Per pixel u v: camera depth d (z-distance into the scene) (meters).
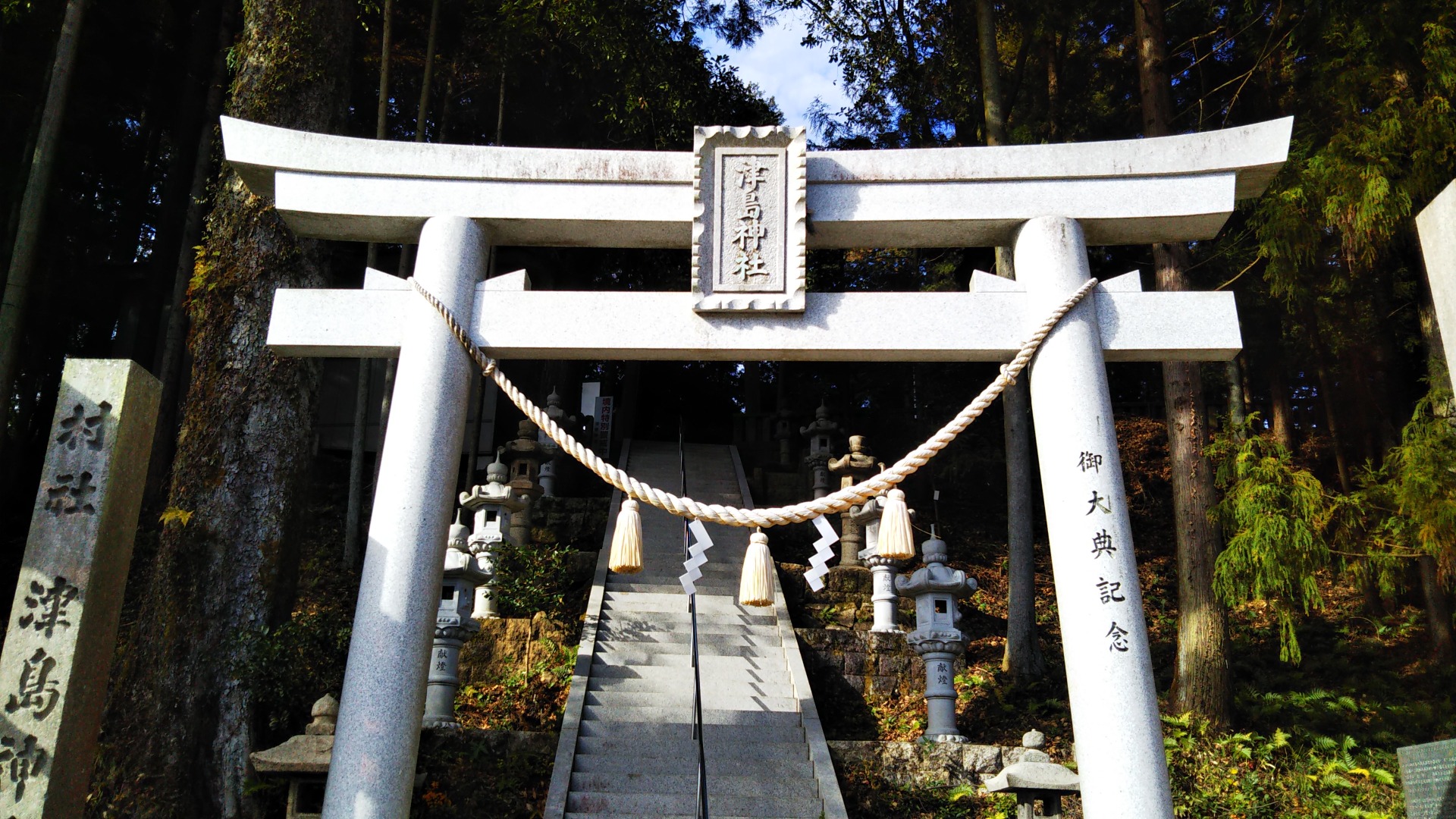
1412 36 8.29
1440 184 7.85
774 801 7.21
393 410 4.72
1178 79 14.17
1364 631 11.55
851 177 5.05
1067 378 4.70
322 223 5.15
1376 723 9.10
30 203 9.54
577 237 5.22
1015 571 10.31
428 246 4.96
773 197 4.95
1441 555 7.73
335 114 8.12
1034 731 6.02
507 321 4.90
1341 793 7.85
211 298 7.54
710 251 4.89
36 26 13.22
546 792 7.39
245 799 6.59
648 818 6.95
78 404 4.27
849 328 4.86
